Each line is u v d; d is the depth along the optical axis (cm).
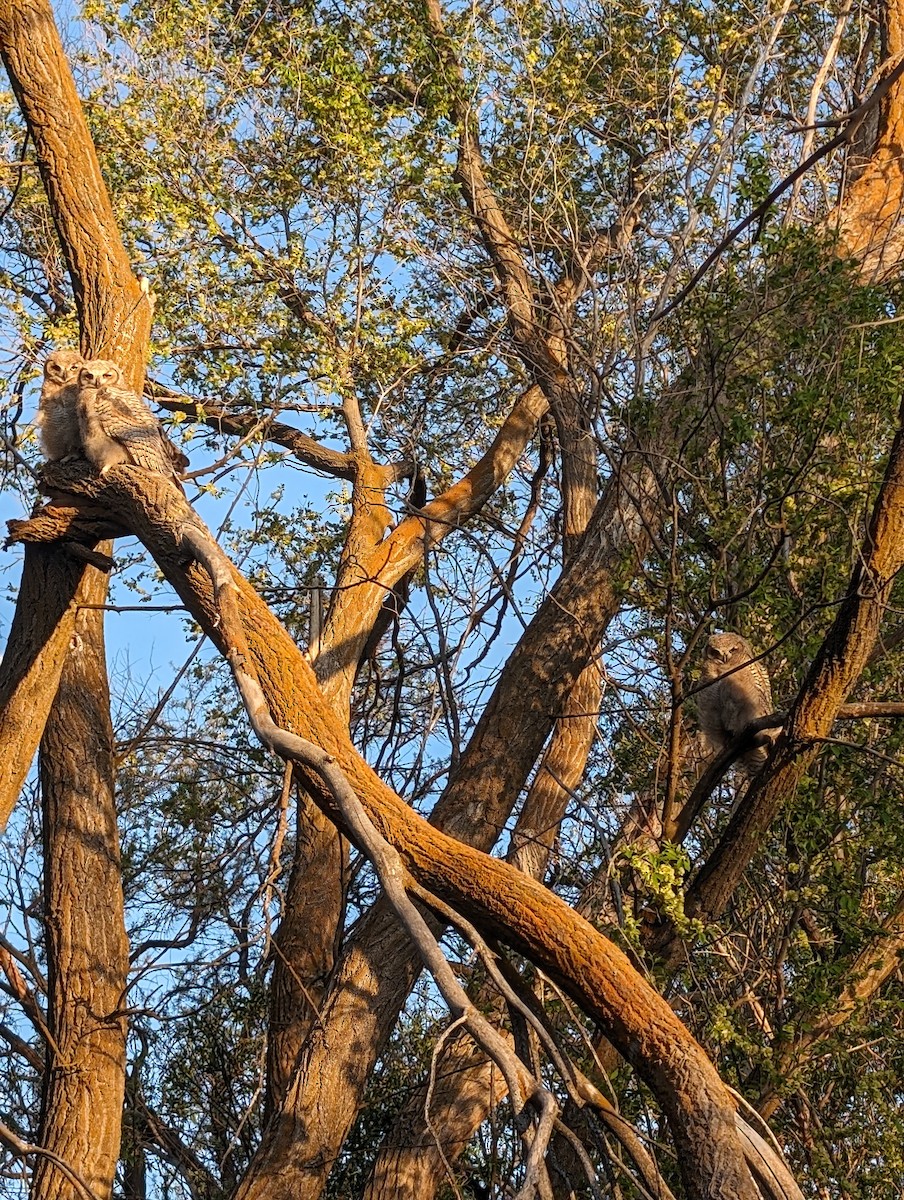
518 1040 651
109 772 1063
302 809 1126
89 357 844
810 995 723
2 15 830
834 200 978
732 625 877
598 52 1151
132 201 1069
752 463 792
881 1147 751
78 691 1065
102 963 1009
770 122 1060
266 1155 927
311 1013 1055
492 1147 810
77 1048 986
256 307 1062
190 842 1346
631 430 794
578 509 1158
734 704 841
